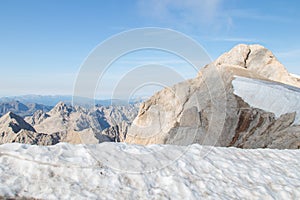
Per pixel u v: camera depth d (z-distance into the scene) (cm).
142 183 623
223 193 636
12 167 603
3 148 658
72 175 606
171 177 661
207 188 646
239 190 659
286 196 662
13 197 517
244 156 867
